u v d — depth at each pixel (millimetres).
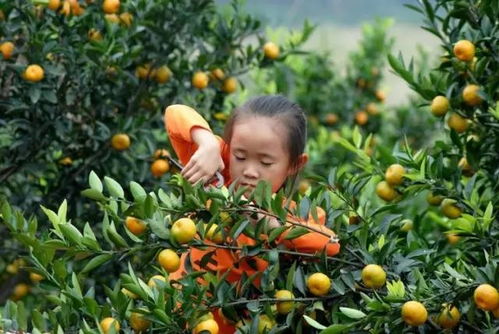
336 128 13570
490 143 7336
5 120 8867
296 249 6059
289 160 6223
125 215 5750
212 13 9367
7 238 9727
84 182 8961
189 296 5730
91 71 8680
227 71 9344
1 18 8273
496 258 5961
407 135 13633
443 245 7441
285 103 6250
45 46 8281
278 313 6027
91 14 8523
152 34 8852
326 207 6293
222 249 5965
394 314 5793
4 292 9867
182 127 6316
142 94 8977
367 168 7531
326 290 5930
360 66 13844
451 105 7297
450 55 7363
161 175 8680
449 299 5867
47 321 6590
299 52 9539
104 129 8555
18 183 9266
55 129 8734
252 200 5926
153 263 7164
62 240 5930
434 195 6984
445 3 7523
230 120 6305
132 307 6047
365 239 6227
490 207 6352
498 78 7016
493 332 5852
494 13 7262
